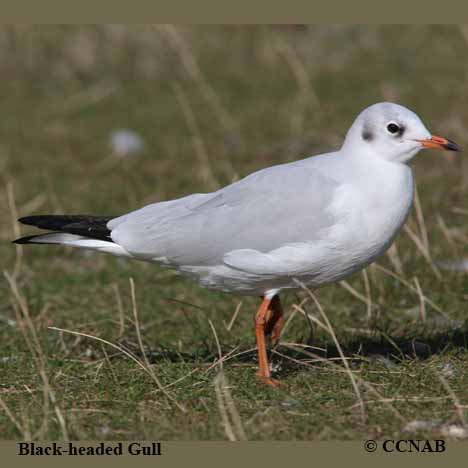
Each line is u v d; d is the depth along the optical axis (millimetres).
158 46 24797
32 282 14102
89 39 24938
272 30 25688
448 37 25109
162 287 13930
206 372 10531
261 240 9984
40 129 20844
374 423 9438
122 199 16938
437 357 10828
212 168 18094
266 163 18438
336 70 23531
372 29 25641
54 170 18500
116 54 24594
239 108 21547
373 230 9891
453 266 13664
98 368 10844
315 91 22188
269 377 10320
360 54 24375
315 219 9844
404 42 24859
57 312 13078
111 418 9750
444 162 17688
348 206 9836
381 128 9984
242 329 12211
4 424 9656
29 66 24250
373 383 10219
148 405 9977
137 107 21922
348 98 21562
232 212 10117
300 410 9719
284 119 20656
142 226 10539
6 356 11461
